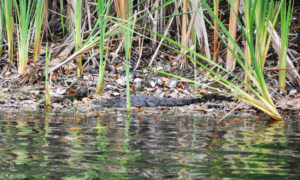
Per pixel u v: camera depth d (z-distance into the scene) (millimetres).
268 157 3789
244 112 7816
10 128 5414
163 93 10000
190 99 8977
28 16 10547
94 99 9203
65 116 6891
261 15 8273
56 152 3912
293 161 3639
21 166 3371
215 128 5684
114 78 10820
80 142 4445
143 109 8172
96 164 3455
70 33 12258
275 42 9945
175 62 11820
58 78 10539
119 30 9062
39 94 9500
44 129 5363
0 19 11352
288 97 9500
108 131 5258
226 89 10141
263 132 5352
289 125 6090
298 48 12266
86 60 11727
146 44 12922
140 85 10477
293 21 13125
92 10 13000
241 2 10945
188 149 4137
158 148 4164
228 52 10812
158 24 12398
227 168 3371
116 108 8328
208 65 11453
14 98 9164
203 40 11812
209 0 12820
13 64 11062
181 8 12125
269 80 10672
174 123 6172
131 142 4480
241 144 4449
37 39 10914
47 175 3102
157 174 3156
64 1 14188
